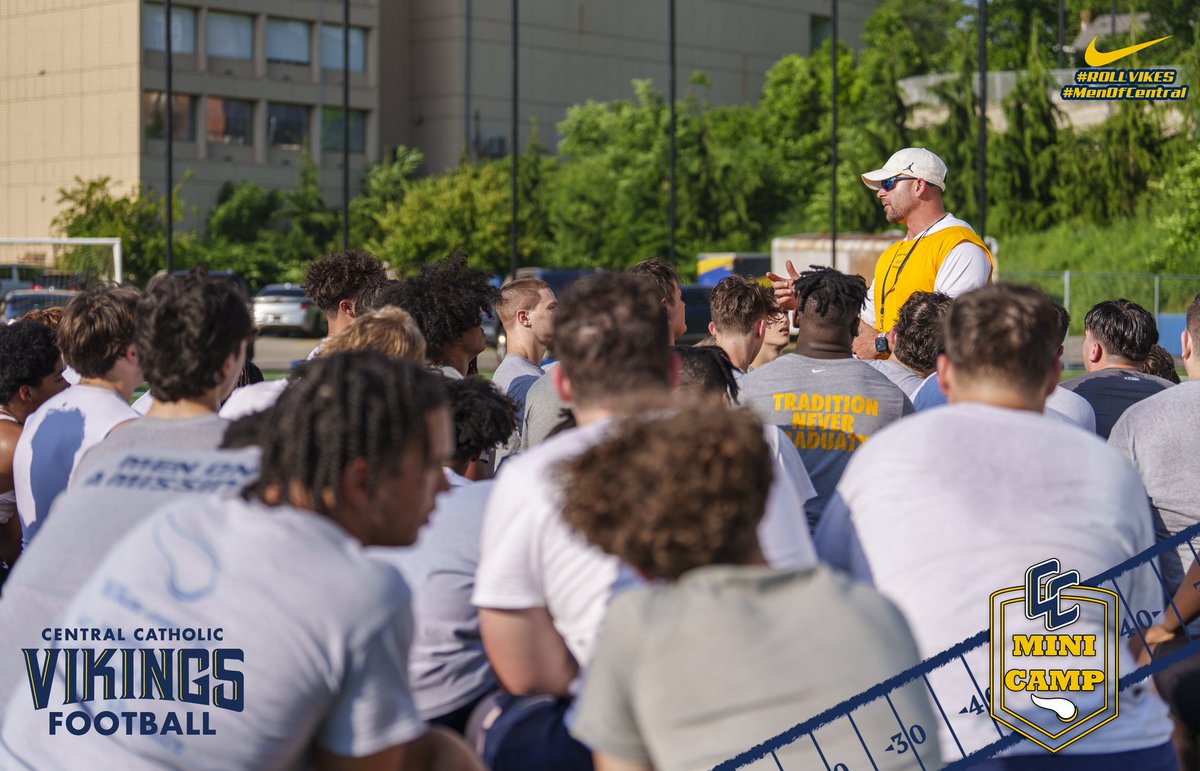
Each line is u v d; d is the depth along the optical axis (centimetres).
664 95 4931
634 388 258
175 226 5034
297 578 207
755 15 6900
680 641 199
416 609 303
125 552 220
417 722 212
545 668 256
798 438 394
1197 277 3228
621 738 202
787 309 516
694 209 4697
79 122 5153
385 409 213
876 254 3391
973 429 257
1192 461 360
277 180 5378
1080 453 256
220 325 314
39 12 5206
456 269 495
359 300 523
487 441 354
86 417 392
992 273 602
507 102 6150
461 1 5991
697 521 196
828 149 5103
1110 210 3972
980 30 2317
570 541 247
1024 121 4166
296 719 205
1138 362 489
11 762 222
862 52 5572
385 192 5025
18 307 1847
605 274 268
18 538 469
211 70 5197
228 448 274
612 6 6431
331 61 5547
